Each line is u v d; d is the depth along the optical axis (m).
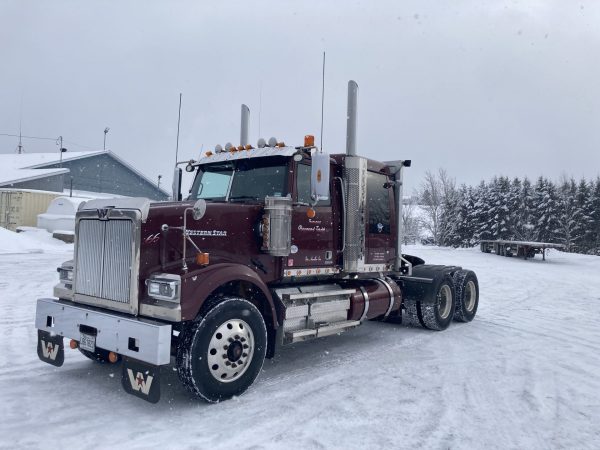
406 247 41.19
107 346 4.45
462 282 8.97
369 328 8.50
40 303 5.20
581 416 4.50
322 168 5.18
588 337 8.02
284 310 5.37
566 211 50.69
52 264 16.89
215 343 4.52
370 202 7.12
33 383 4.98
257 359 4.84
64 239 26.34
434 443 3.84
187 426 4.03
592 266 27.12
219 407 4.48
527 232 51.16
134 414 4.26
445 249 41.69
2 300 9.71
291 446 3.70
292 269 5.71
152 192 49.28
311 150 5.66
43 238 26.14
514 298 12.92
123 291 4.53
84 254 4.93
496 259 30.03
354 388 5.13
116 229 4.63
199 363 4.37
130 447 3.62
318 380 5.38
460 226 54.09
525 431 4.13
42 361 5.52
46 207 30.22
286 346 7.02
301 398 4.78
